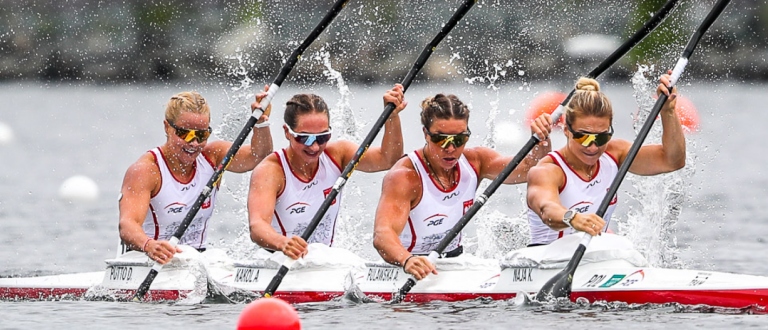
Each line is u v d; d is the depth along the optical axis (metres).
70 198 59.69
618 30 113.44
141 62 149.62
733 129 105.25
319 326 25.34
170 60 146.12
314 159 30.92
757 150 87.44
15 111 136.25
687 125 68.69
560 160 29.14
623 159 29.98
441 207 30.59
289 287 30.56
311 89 115.31
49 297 32.03
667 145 29.50
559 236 29.84
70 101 146.38
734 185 65.12
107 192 63.94
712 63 133.12
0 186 66.94
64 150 91.31
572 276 27.38
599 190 29.52
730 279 27.14
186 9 143.75
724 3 30.06
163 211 32.41
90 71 155.62
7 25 159.12
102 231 48.56
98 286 32.44
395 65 114.25
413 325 25.27
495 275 30.77
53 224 50.69
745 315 25.47
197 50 140.88
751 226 47.91
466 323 25.34
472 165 31.33
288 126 30.67
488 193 29.83
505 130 72.38
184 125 31.20
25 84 160.62
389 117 32.44
